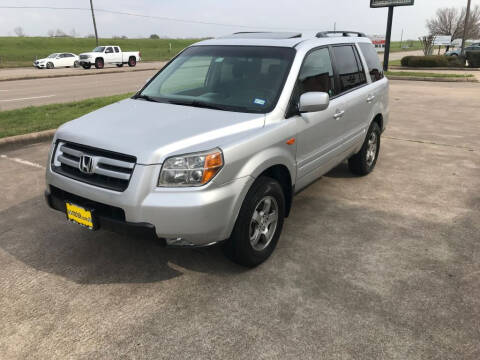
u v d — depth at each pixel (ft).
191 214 8.89
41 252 11.71
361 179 18.10
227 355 8.02
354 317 9.09
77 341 8.35
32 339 8.40
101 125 10.40
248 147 9.80
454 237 12.78
